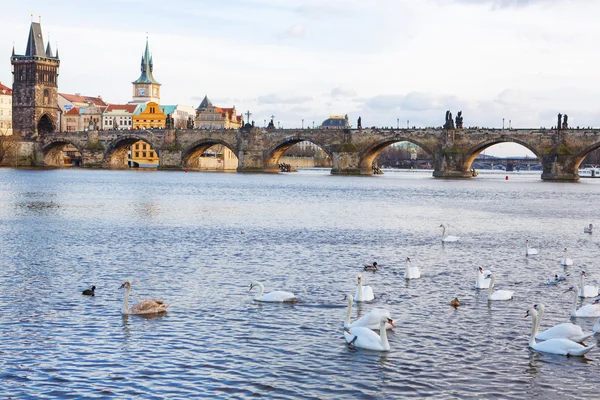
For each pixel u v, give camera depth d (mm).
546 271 65688
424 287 56844
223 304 49844
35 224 98562
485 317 47344
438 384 35281
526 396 34094
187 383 34906
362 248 79188
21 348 39500
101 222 102562
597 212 132875
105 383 34750
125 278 58812
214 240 83938
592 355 39781
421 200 162250
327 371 36719
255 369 36844
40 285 55406
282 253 74188
